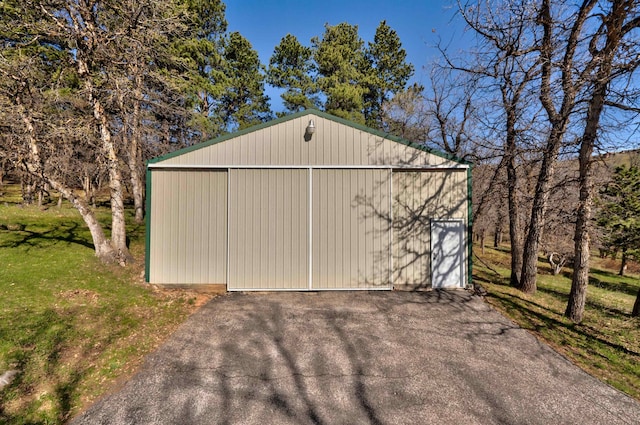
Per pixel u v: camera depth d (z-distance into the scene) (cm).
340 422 373
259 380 450
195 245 840
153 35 938
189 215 842
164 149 1683
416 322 660
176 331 595
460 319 679
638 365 520
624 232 1366
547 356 537
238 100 2245
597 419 390
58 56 1084
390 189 862
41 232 1204
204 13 1844
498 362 514
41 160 905
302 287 845
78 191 2294
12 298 646
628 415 399
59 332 539
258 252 842
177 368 474
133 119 1314
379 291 855
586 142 665
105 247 919
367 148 862
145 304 707
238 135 845
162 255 836
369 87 2308
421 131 1673
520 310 736
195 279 837
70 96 1134
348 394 425
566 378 475
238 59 2159
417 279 869
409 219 872
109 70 943
